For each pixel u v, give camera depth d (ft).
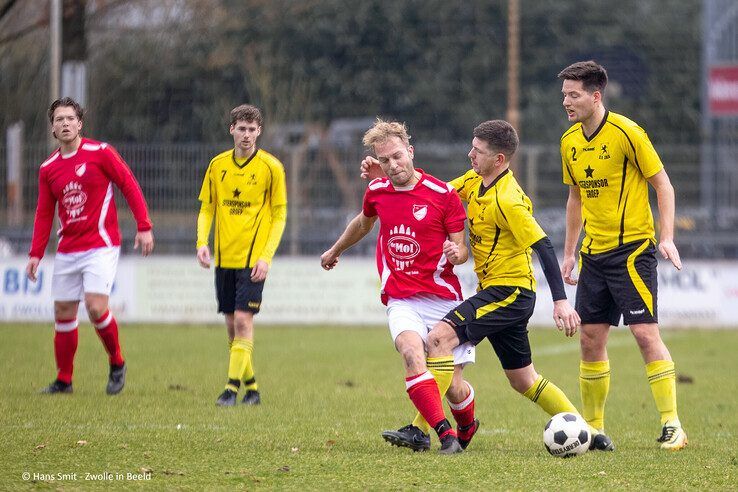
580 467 73.72
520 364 82.33
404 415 104.22
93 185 111.14
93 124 323.57
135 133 328.29
